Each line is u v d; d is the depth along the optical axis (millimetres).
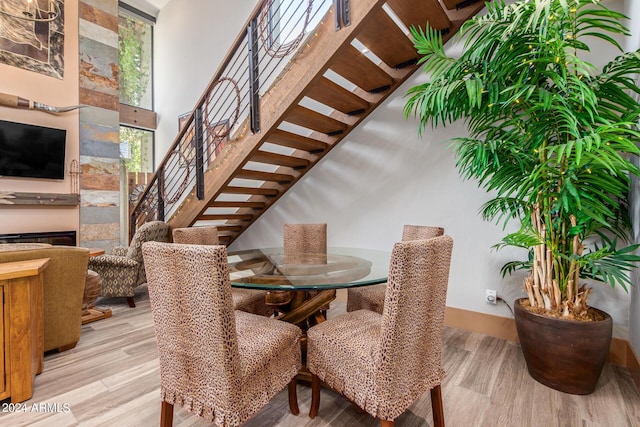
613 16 1526
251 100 2865
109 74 4242
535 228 1955
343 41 2250
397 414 1213
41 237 3623
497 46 1784
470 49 1776
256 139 2869
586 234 1897
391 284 1159
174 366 1291
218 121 5074
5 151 3359
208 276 1105
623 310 2115
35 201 3529
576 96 1547
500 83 1780
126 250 3924
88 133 4020
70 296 2314
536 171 1594
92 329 2744
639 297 1860
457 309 2791
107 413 1622
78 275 2354
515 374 2006
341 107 3146
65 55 3840
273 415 1635
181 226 3740
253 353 1311
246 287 1607
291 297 2105
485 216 2277
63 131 3754
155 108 6430
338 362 1393
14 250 2037
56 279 2223
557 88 1724
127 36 6191
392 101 3193
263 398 1315
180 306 1213
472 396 1778
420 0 2279
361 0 2146
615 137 1372
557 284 1884
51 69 3711
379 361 1209
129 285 3297
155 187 4746
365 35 2443
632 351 1985
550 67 1725
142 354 2279
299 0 4227
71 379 1941
